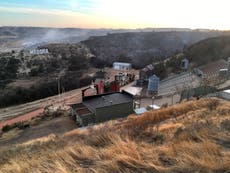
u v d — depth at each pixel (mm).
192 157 3939
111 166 3893
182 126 7824
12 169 4688
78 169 4020
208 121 7902
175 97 36688
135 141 5988
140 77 64500
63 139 9508
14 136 25609
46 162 4617
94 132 9000
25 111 46688
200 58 64312
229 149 4430
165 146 5039
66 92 61375
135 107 32094
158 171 3658
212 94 26172
